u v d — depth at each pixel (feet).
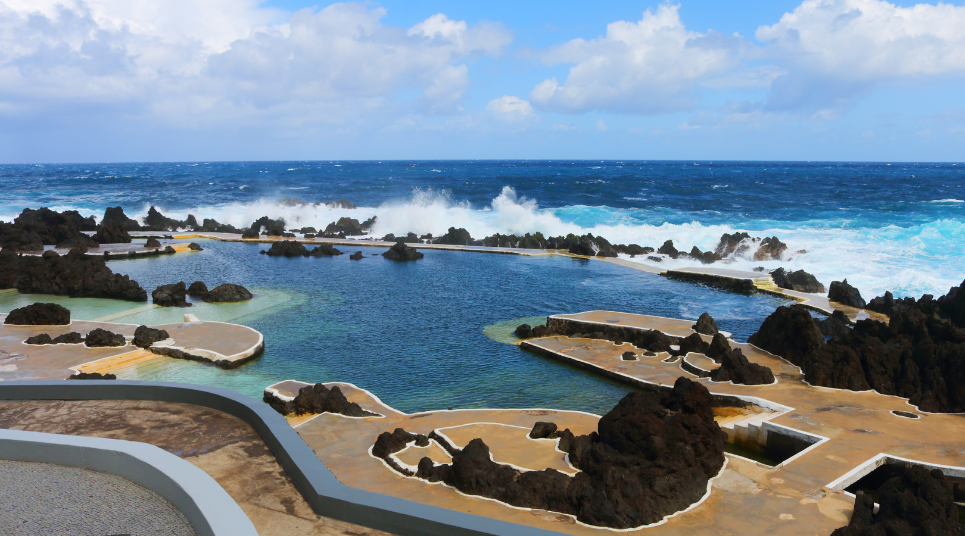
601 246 162.40
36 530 19.84
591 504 36.19
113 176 522.06
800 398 57.41
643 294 111.04
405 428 51.52
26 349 73.41
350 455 45.91
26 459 25.14
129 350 73.72
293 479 25.82
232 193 331.57
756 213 225.35
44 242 159.02
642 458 40.96
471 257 158.30
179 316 94.22
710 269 129.49
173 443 29.84
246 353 72.69
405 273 133.18
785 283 116.57
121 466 23.65
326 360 73.46
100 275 109.81
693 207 251.60
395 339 82.17
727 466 43.47
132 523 20.27
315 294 110.52
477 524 19.92
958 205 235.61
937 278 115.14
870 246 144.77
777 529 35.35
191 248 164.86
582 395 62.80
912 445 46.85
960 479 42.19
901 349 61.11
